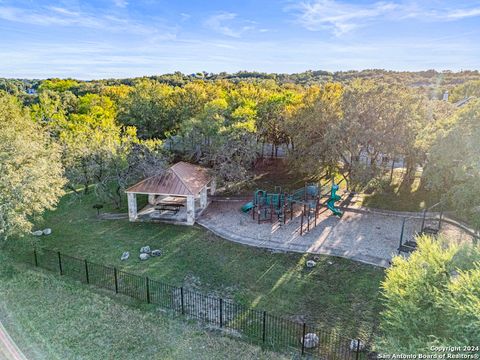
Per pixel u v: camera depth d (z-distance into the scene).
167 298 14.82
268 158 40.78
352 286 15.75
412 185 30.27
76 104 60.59
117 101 52.81
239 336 12.45
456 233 21.45
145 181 23.44
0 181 16.50
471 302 8.01
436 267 10.11
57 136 39.12
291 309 14.17
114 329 12.62
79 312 13.58
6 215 16.17
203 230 22.00
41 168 17.88
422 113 26.78
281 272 17.06
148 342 11.99
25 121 30.28
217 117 32.16
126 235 21.34
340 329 12.94
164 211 24.98
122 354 11.41
